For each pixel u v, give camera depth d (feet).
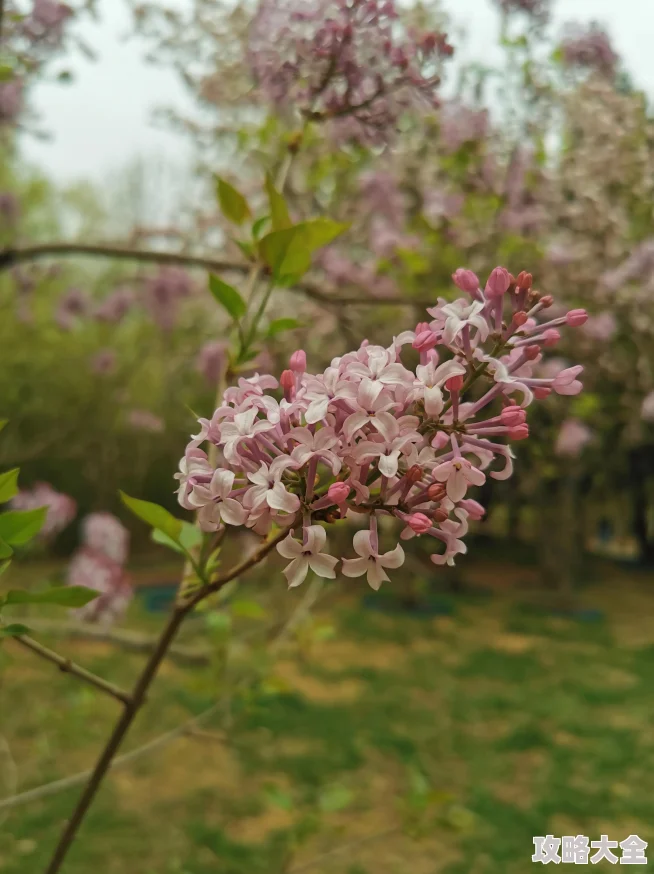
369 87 6.30
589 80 16.55
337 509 3.48
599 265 17.40
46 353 34.22
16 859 15.05
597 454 26.89
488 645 33.94
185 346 25.93
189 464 3.60
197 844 16.22
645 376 17.56
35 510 4.20
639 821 17.79
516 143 15.66
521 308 3.69
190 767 19.84
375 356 3.40
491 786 19.63
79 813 4.45
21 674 22.66
